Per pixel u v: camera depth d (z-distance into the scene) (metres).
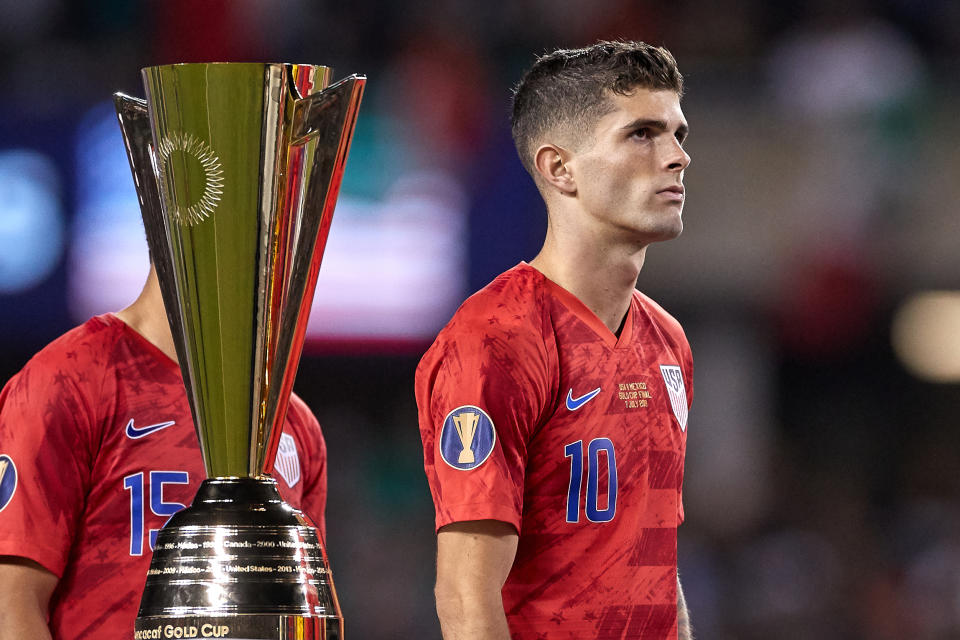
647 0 39.06
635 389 10.26
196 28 37.09
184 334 6.70
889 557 38.31
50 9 37.28
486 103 35.56
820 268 37.53
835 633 36.84
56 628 10.24
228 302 6.59
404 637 35.84
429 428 10.02
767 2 39.25
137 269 32.66
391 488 38.22
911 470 40.28
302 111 6.54
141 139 6.73
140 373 10.46
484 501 9.34
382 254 33.97
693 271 37.44
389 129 34.97
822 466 39.88
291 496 11.22
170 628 6.30
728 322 38.12
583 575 9.91
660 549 10.28
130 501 10.33
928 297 37.69
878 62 37.78
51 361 10.27
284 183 6.56
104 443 10.34
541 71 10.55
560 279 10.27
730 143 37.62
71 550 10.30
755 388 38.28
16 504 9.89
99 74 35.84
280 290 6.64
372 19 37.81
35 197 32.75
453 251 34.19
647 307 11.03
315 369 38.84
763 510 38.28
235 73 6.45
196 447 10.53
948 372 38.81
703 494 38.19
